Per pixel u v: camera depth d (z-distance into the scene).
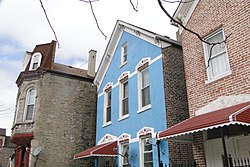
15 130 17.97
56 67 20.77
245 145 7.78
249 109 6.60
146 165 11.70
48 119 17.92
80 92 20.12
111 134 14.99
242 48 8.18
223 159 8.29
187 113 11.65
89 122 19.77
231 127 8.37
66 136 18.23
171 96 11.55
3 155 37.84
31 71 19.08
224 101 8.37
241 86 7.95
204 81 9.38
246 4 8.34
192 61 10.16
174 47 12.77
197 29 10.19
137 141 12.45
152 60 12.78
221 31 9.26
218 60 9.19
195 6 10.44
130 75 14.42
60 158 17.44
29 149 17.44
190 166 9.60
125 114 14.39
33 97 18.91
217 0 9.48
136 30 14.45
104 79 17.64
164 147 10.67
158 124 11.31
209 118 7.35
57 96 18.89
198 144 9.21
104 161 15.78
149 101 12.56
